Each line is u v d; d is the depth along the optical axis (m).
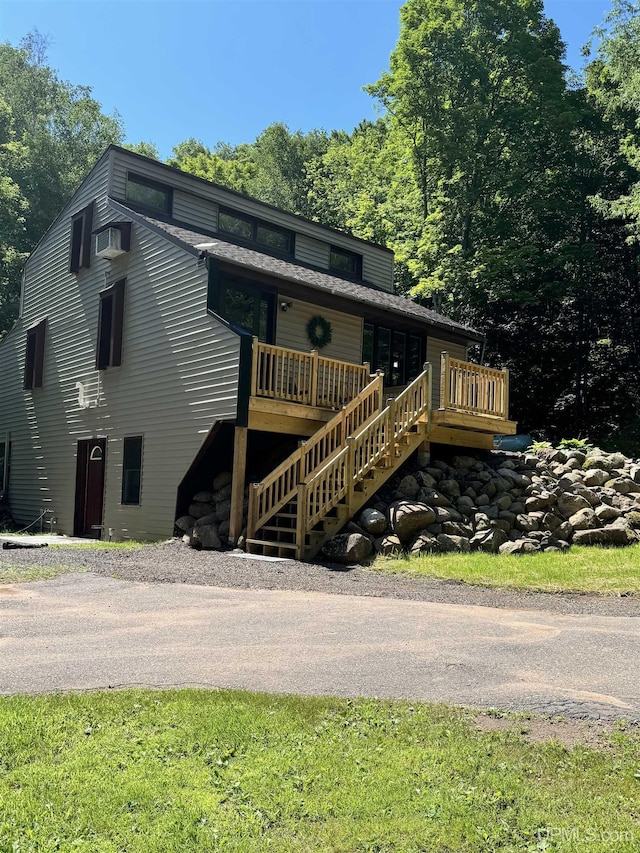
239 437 11.95
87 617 6.80
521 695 4.60
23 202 28.34
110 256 16.02
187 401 13.26
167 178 16.89
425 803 3.11
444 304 29.95
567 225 30.42
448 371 13.15
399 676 4.96
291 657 5.42
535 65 27.78
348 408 12.49
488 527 11.55
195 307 13.26
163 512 13.66
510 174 27.86
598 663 5.39
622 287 29.50
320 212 42.00
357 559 10.25
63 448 17.84
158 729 3.88
